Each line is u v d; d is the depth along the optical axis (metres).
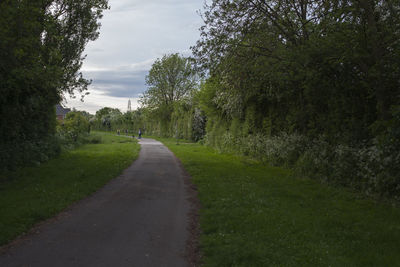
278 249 4.88
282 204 7.95
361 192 9.29
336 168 10.73
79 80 16.19
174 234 5.77
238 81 15.23
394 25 8.80
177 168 15.55
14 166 13.07
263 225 6.10
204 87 27.19
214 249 4.87
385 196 8.29
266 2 13.98
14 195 8.45
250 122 20.75
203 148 30.03
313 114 13.89
